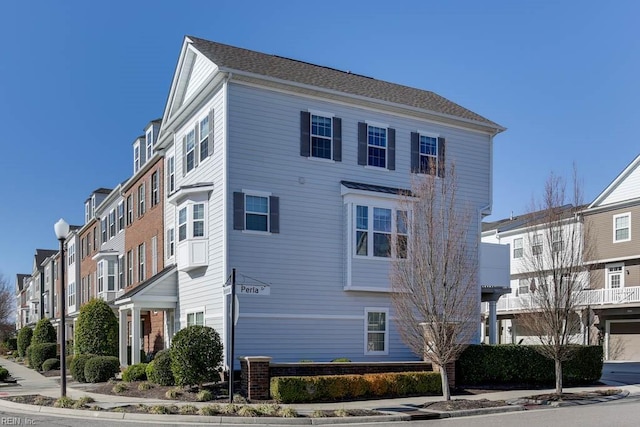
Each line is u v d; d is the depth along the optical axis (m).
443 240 16.86
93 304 26.69
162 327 26.30
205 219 20.47
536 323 18.47
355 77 25.05
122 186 34.03
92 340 25.98
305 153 20.52
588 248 19.17
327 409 14.78
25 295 89.50
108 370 22.09
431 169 18.73
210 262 20.08
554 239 18.83
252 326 19.00
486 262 24.38
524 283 39.00
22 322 90.94
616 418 13.59
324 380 16.30
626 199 35.28
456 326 16.48
